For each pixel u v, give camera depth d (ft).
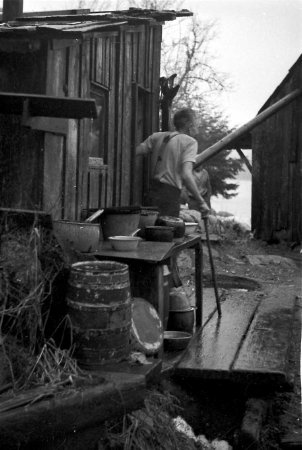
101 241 14.12
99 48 17.93
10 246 10.15
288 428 12.03
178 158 17.84
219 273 26.86
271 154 41.57
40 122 13.10
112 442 9.86
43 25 14.67
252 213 42.47
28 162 13.98
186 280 25.22
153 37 23.94
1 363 9.09
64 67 15.11
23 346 9.84
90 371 9.73
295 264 32.53
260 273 29.66
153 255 12.32
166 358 13.56
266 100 42.27
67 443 8.96
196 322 16.84
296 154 40.16
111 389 9.04
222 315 18.01
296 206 40.14
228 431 12.28
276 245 40.40
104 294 9.83
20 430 8.16
